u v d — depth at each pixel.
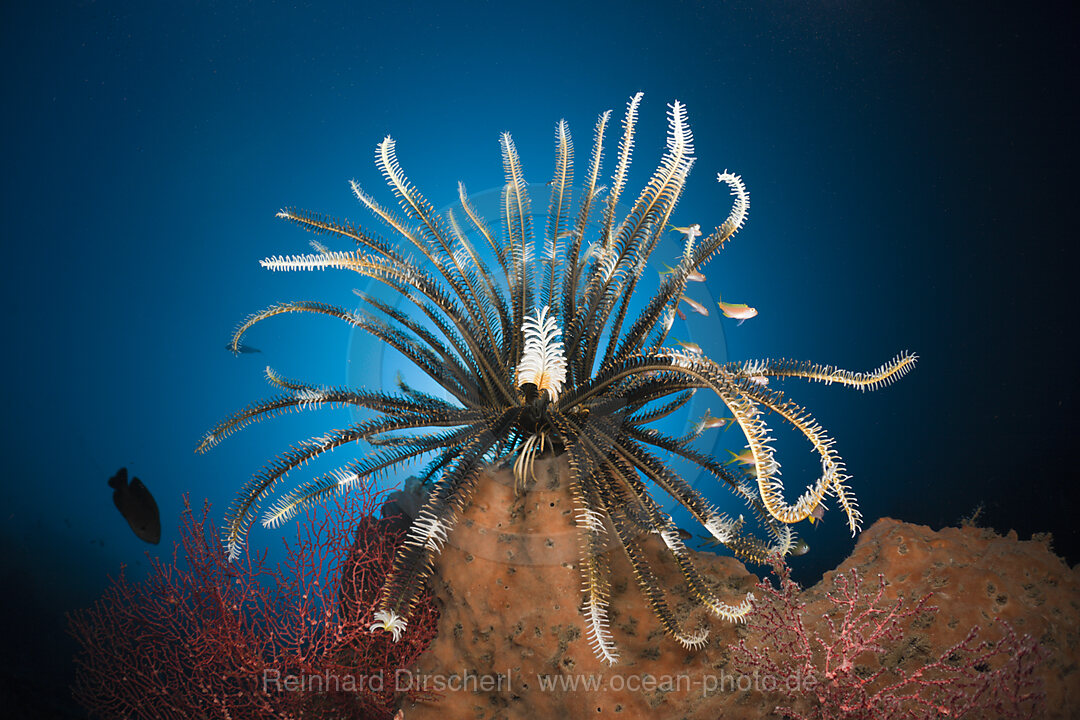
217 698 0.60
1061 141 0.92
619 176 0.58
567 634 0.51
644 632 0.52
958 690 0.47
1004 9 0.93
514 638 0.51
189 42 0.98
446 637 0.53
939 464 0.98
